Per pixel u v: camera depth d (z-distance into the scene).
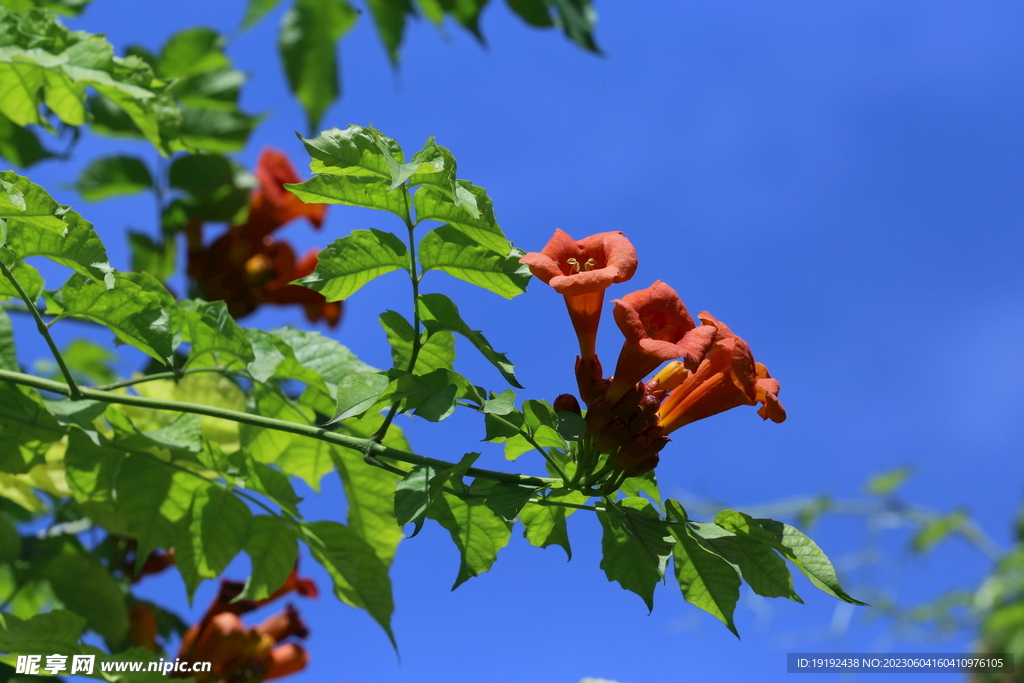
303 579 3.81
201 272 4.34
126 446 2.60
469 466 1.89
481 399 1.99
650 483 2.19
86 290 2.16
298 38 3.68
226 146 4.11
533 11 3.50
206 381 3.15
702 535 1.95
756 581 2.01
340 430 2.84
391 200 2.06
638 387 1.98
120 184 3.99
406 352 2.24
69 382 2.18
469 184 2.00
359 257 2.12
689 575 2.10
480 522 2.10
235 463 2.54
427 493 1.90
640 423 1.95
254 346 2.60
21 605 3.49
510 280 2.12
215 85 4.01
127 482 2.59
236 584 3.65
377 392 1.95
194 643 3.55
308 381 2.74
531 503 2.15
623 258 1.93
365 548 2.62
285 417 2.87
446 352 2.27
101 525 3.11
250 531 2.65
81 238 2.05
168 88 2.97
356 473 2.86
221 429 3.13
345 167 1.96
